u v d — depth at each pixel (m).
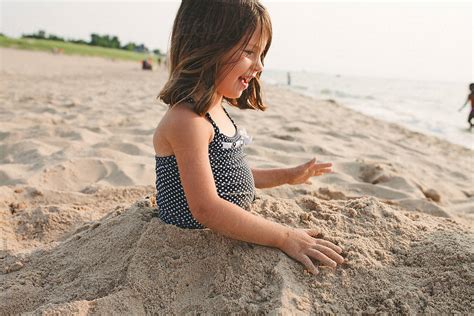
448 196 3.69
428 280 1.66
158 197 1.86
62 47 47.09
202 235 1.76
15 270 1.92
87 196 2.87
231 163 1.79
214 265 1.69
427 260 1.76
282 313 1.45
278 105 9.71
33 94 8.66
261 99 2.17
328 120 7.79
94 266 1.82
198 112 1.65
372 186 3.41
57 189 3.07
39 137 4.43
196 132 1.63
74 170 3.33
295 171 2.29
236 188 1.80
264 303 1.53
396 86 43.47
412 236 1.94
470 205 3.42
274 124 6.36
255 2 1.65
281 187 3.06
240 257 1.70
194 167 1.62
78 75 16.67
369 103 15.41
